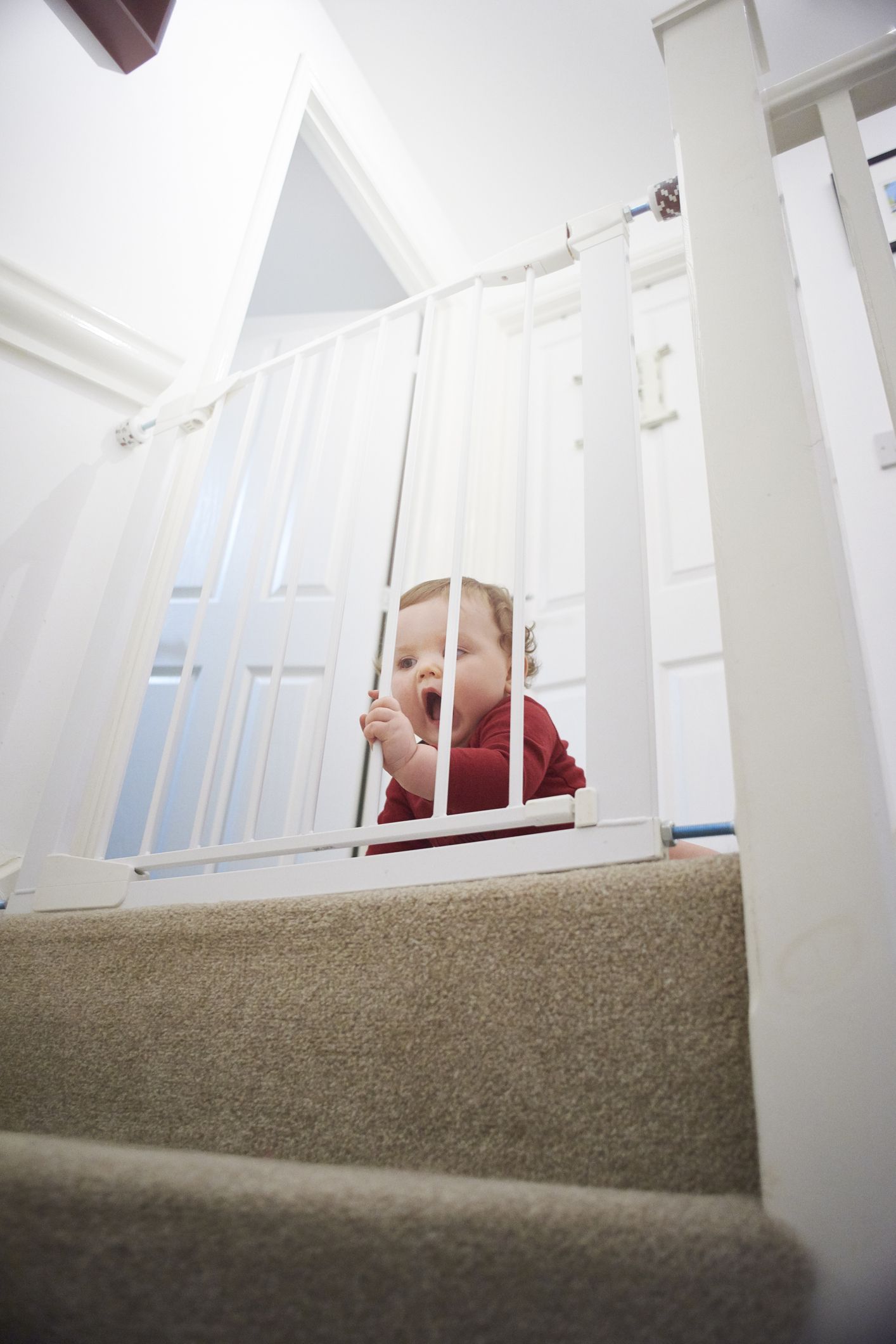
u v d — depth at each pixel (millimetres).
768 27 2367
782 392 751
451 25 2402
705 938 598
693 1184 529
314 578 2223
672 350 2555
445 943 676
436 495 2529
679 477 2355
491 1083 610
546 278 2877
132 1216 417
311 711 2037
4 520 1364
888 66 907
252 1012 731
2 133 1495
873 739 625
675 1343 392
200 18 1962
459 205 2836
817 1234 469
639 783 729
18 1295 403
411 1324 398
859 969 531
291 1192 430
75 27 1667
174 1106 720
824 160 2424
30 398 1448
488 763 1137
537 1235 410
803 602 659
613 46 2391
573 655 2277
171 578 1289
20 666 1335
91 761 1162
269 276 2980
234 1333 400
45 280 1466
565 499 2535
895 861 588
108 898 984
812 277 2268
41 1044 816
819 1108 503
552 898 656
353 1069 663
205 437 1412
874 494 1943
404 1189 449
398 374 2596
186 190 1821
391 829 831
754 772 617
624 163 2658
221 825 1239
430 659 1437
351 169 2455
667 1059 571
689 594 2170
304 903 759
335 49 2438
